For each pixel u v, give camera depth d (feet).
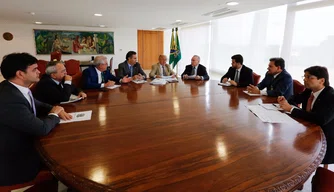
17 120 3.57
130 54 10.76
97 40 25.86
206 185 2.42
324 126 4.96
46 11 13.97
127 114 5.11
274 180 2.52
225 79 9.94
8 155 3.85
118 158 3.02
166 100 6.54
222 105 5.97
